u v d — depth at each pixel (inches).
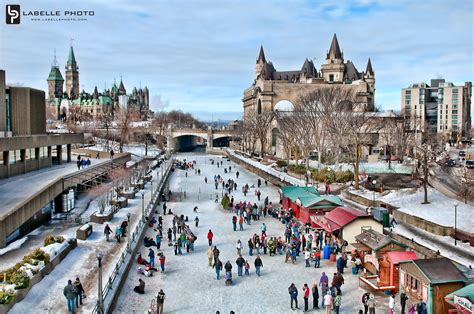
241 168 4931.1
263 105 6929.1
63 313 992.9
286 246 1643.7
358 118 3656.5
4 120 2465.6
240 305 1191.6
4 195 1846.7
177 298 1230.3
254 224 2106.3
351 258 1480.1
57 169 2714.1
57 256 1277.1
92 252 1440.7
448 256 1405.0
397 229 1774.1
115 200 2215.8
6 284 1015.6
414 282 1131.3
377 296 1224.8
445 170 3262.8
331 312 1138.7
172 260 1551.4
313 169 3329.2
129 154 4033.0
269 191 3139.8
